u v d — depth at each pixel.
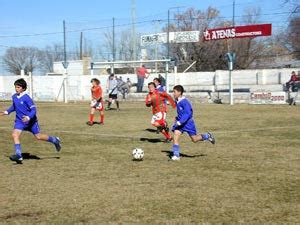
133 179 8.19
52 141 10.19
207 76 41.88
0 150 11.88
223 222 5.70
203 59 52.62
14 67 68.38
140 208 6.34
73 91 41.78
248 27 38.84
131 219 5.86
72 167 9.40
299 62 52.12
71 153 11.32
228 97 33.59
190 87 41.28
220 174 8.55
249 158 10.29
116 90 27.55
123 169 9.12
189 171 8.86
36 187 7.62
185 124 10.23
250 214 6.02
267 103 31.62
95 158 10.53
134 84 42.62
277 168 9.08
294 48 49.16
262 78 39.47
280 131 15.61
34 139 14.09
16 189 7.50
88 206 6.46
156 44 45.47
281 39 52.53
